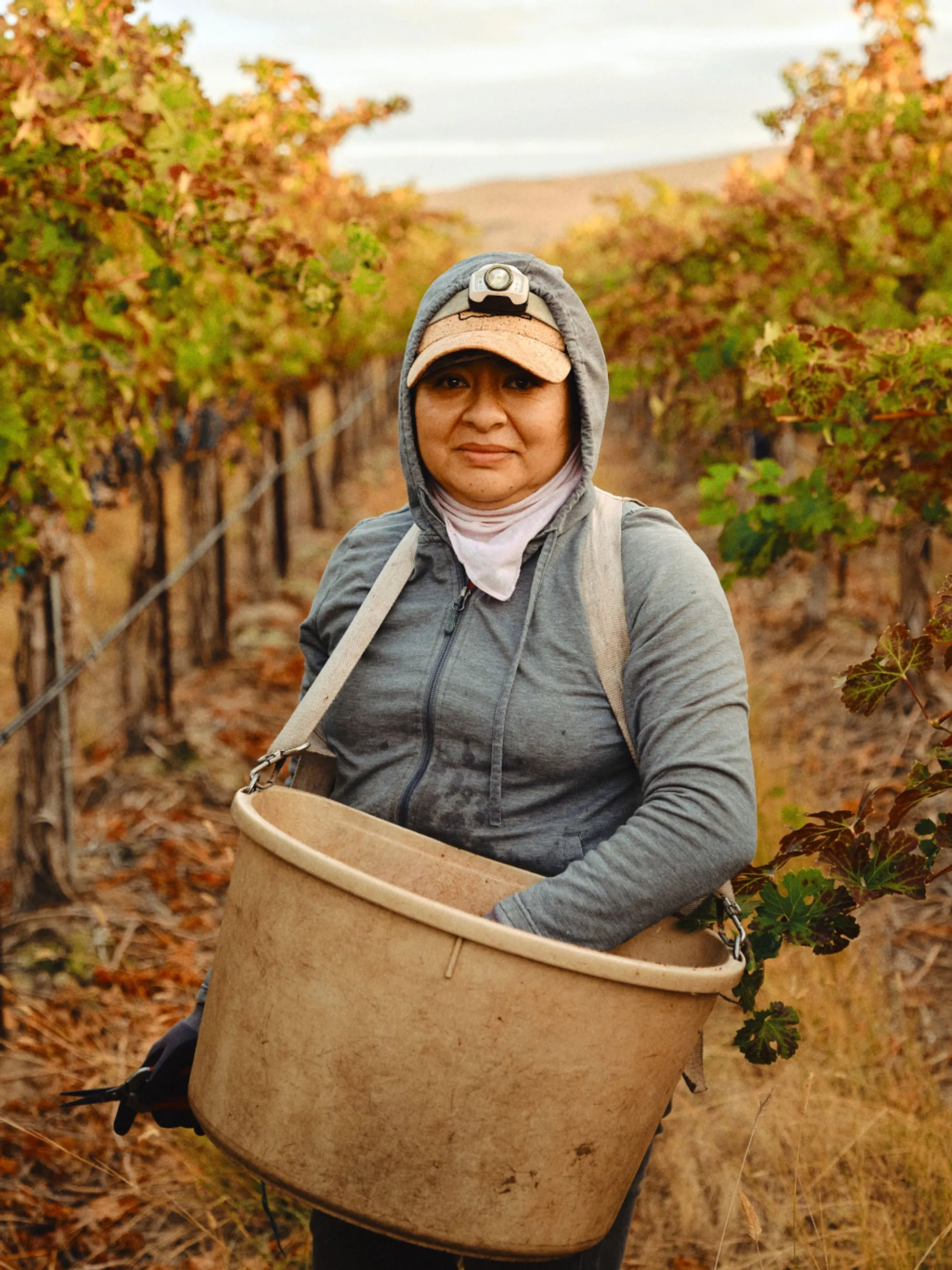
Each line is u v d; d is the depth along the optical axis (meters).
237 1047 1.50
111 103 2.87
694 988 1.44
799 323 5.06
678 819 1.48
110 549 10.78
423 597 1.71
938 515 3.16
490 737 1.62
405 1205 1.43
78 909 4.35
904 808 1.79
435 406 1.63
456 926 1.35
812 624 7.04
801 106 5.75
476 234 17.14
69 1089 3.28
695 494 12.43
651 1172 2.81
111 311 3.63
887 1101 2.85
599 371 1.67
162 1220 2.80
